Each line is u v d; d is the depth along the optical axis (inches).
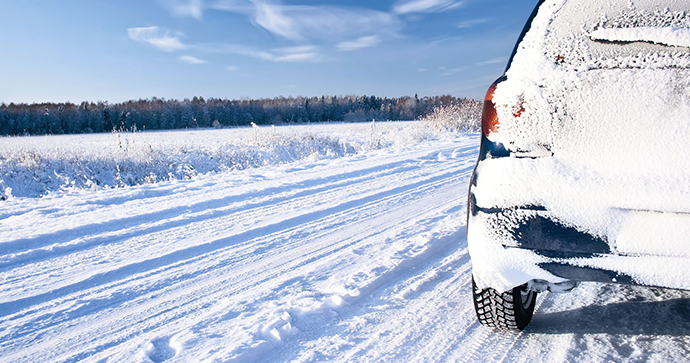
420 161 391.2
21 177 473.7
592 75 77.0
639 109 73.2
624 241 72.0
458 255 155.8
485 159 86.1
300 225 198.7
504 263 82.2
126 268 150.3
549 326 103.3
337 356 93.5
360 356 93.3
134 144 581.0
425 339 99.6
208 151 638.5
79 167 502.6
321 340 100.2
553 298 119.3
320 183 299.4
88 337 104.9
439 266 145.7
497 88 84.7
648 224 70.6
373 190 270.1
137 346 99.0
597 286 124.6
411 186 279.6
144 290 131.9
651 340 92.7
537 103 80.3
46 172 494.9
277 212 222.4
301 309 113.2
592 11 80.4
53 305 122.6
